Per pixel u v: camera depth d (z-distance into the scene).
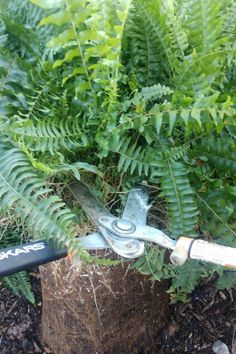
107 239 0.85
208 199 1.01
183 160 1.00
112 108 0.95
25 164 0.85
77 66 0.99
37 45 1.07
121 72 1.02
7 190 0.82
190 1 1.09
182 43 0.98
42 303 1.60
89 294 1.24
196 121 0.94
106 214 0.94
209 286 1.61
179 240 0.79
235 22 1.07
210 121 0.93
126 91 1.03
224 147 0.98
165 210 1.05
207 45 0.98
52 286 1.31
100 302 1.27
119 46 0.89
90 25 0.88
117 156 1.04
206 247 0.77
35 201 0.82
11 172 0.84
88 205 0.96
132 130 1.03
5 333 1.67
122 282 1.23
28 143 0.92
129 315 1.38
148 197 1.02
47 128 0.94
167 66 1.04
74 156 1.02
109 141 0.96
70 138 0.98
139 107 0.92
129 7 0.94
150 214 1.05
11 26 1.06
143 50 1.03
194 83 0.97
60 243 0.80
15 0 1.09
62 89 1.03
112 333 1.40
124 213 0.93
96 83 0.98
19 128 0.89
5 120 0.96
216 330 1.56
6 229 1.19
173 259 0.77
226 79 1.05
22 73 1.05
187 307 1.60
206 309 1.60
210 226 1.03
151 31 1.00
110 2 0.95
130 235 0.85
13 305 1.71
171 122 0.90
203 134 1.00
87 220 0.99
